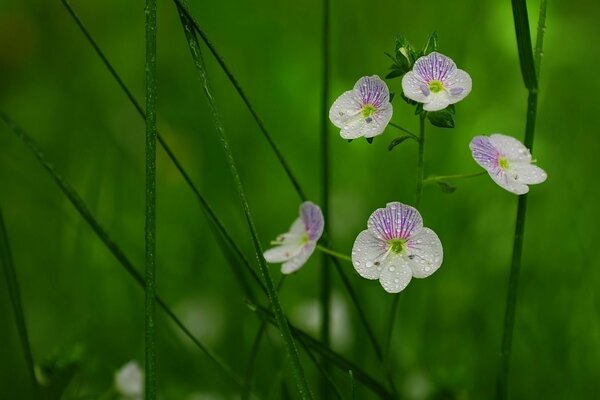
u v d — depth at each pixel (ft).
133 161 1.35
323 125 0.93
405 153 1.23
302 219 0.83
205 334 1.08
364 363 1.01
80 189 1.31
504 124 1.28
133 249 1.16
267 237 1.22
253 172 1.30
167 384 1.04
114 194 1.21
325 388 0.91
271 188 1.29
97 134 1.27
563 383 1.01
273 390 0.94
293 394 1.01
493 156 0.80
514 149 0.81
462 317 1.09
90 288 1.09
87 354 0.96
